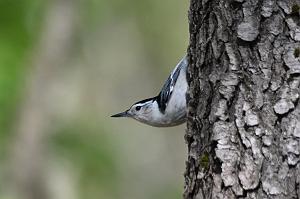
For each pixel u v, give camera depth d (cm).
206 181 608
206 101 621
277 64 591
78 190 1683
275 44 595
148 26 2066
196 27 650
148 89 2141
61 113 1744
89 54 1958
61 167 1680
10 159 1627
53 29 1714
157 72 2123
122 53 2077
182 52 2088
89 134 1766
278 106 585
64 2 1739
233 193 588
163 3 2056
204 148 616
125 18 2041
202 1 641
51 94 1677
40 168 1658
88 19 1873
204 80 627
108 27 2030
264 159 582
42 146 1653
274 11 598
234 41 608
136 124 2150
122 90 2108
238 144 593
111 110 2055
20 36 1568
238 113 596
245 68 600
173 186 2181
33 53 1616
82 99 1930
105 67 2050
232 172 590
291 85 585
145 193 2116
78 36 1823
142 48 2094
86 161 1692
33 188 1658
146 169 2145
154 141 2183
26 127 1619
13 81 1518
